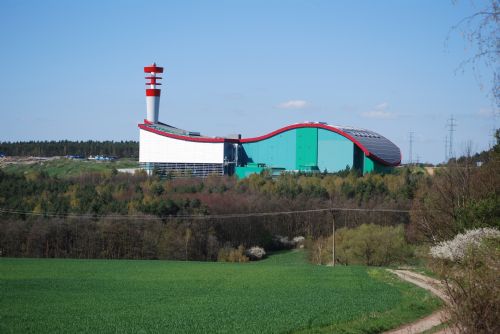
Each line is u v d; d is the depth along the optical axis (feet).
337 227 327.06
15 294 134.72
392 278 160.66
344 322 98.89
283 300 123.44
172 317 102.47
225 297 129.08
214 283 156.25
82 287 148.25
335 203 341.82
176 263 228.84
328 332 91.40
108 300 124.88
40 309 112.06
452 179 206.18
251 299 125.49
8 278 167.53
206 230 301.02
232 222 317.42
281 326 94.38
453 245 133.69
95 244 285.02
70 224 285.84
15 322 97.71
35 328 92.63
